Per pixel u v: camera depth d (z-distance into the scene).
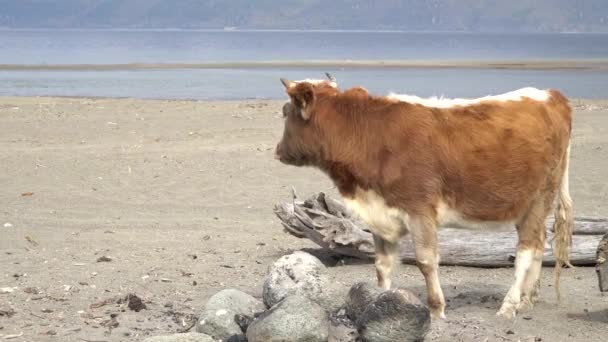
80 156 18.92
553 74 55.16
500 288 9.62
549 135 8.42
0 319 8.47
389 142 8.05
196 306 8.95
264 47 135.38
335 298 7.96
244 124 23.92
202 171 17.34
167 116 25.89
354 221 11.20
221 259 11.30
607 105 29.61
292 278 8.01
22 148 20.11
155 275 10.41
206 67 64.62
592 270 10.47
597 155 18.39
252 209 14.50
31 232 12.92
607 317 8.43
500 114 8.23
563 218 8.85
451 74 55.16
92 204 14.88
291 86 8.33
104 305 8.99
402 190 7.99
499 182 8.12
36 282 9.98
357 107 8.27
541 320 8.31
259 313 7.80
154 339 7.14
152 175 17.05
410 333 7.14
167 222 13.62
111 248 11.94
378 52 109.94
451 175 8.02
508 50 123.44
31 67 62.69
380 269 8.53
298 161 8.73
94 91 39.78
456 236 10.70
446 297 9.31
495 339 7.66
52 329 8.16
